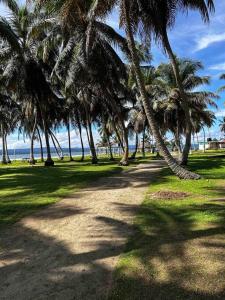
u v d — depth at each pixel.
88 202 11.12
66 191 13.71
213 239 6.62
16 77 30.53
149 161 34.06
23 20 30.78
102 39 26.33
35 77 31.67
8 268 5.85
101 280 5.23
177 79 21.70
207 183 14.58
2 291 5.02
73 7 20.34
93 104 38.00
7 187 15.77
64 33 26.97
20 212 9.98
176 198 11.17
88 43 23.12
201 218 8.26
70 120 46.75
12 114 48.03
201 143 95.75
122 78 29.31
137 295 4.68
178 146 40.75
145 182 15.87
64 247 6.77
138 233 7.42
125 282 5.07
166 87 35.75
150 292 4.74
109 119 46.09
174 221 8.20
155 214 9.02
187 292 4.67
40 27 28.45
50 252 6.53
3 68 33.00
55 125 50.56
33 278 5.41
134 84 40.34
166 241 6.73
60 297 4.78
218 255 5.83
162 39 20.55
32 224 8.59
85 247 6.71
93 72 26.77
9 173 23.98
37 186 15.54
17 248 6.84
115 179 17.64
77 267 5.75
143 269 5.47
